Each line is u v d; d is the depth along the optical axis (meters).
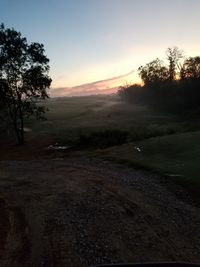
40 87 50.16
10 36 47.25
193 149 28.11
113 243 11.52
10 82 49.28
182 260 10.52
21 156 39.25
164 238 12.10
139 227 13.02
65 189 18.50
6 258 10.54
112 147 34.56
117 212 14.60
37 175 22.91
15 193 18.12
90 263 10.15
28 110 51.78
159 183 20.30
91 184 19.66
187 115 80.38
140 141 35.19
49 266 10.01
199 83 91.31
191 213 15.07
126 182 20.38
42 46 48.72
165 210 15.23
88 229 12.69
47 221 13.57
